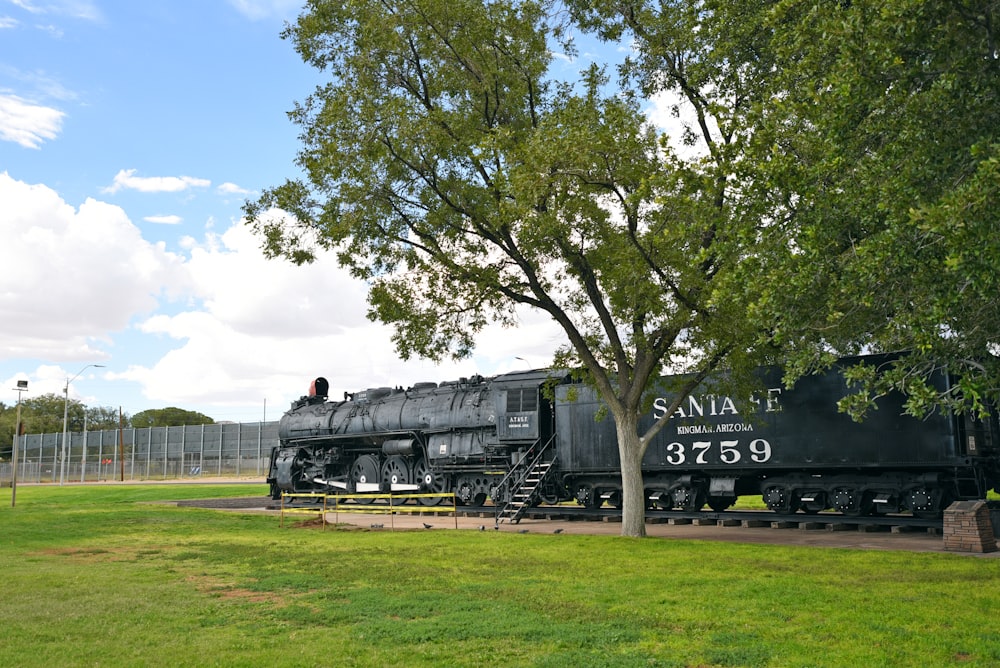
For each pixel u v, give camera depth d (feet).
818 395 64.54
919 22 29.40
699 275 54.70
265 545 57.00
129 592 37.22
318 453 112.16
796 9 36.88
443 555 50.03
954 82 29.71
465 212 58.29
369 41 57.06
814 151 34.83
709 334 54.75
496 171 57.98
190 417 418.31
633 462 60.29
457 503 94.79
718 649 25.72
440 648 26.40
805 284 32.42
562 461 81.66
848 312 33.30
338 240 57.62
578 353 63.52
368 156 55.62
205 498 126.62
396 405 101.65
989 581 37.19
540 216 53.47
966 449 57.98
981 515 49.01
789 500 67.87
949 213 25.49
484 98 60.90
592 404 79.87
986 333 30.40
